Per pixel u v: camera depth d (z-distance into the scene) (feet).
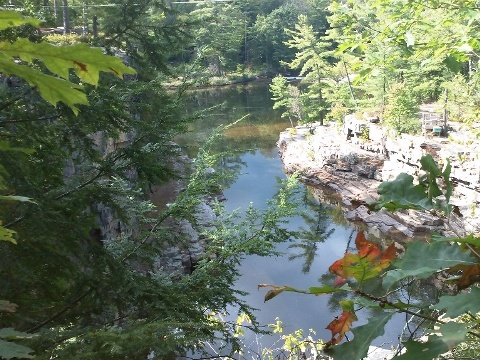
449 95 82.79
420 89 89.56
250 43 194.39
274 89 126.52
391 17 16.65
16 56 2.58
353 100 105.50
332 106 119.85
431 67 54.19
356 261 3.65
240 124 133.39
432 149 74.38
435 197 4.59
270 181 90.84
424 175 4.69
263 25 187.93
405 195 4.62
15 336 3.39
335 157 91.35
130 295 18.22
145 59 27.66
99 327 18.03
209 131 122.21
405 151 79.30
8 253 14.75
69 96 2.75
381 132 87.66
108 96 18.04
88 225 18.20
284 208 25.88
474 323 2.76
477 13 13.99
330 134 106.52
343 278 3.72
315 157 96.48
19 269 14.71
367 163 85.66
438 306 2.92
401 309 3.57
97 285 17.65
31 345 12.30
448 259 3.48
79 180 19.03
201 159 24.76
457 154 69.67
